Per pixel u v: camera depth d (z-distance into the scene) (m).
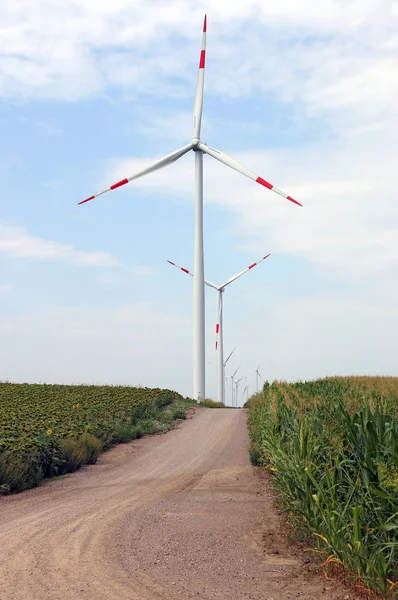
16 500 14.38
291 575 8.02
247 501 13.81
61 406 33.22
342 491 8.68
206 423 32.88
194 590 7.38
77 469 19.48
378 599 6.80
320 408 12.80
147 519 11.77
